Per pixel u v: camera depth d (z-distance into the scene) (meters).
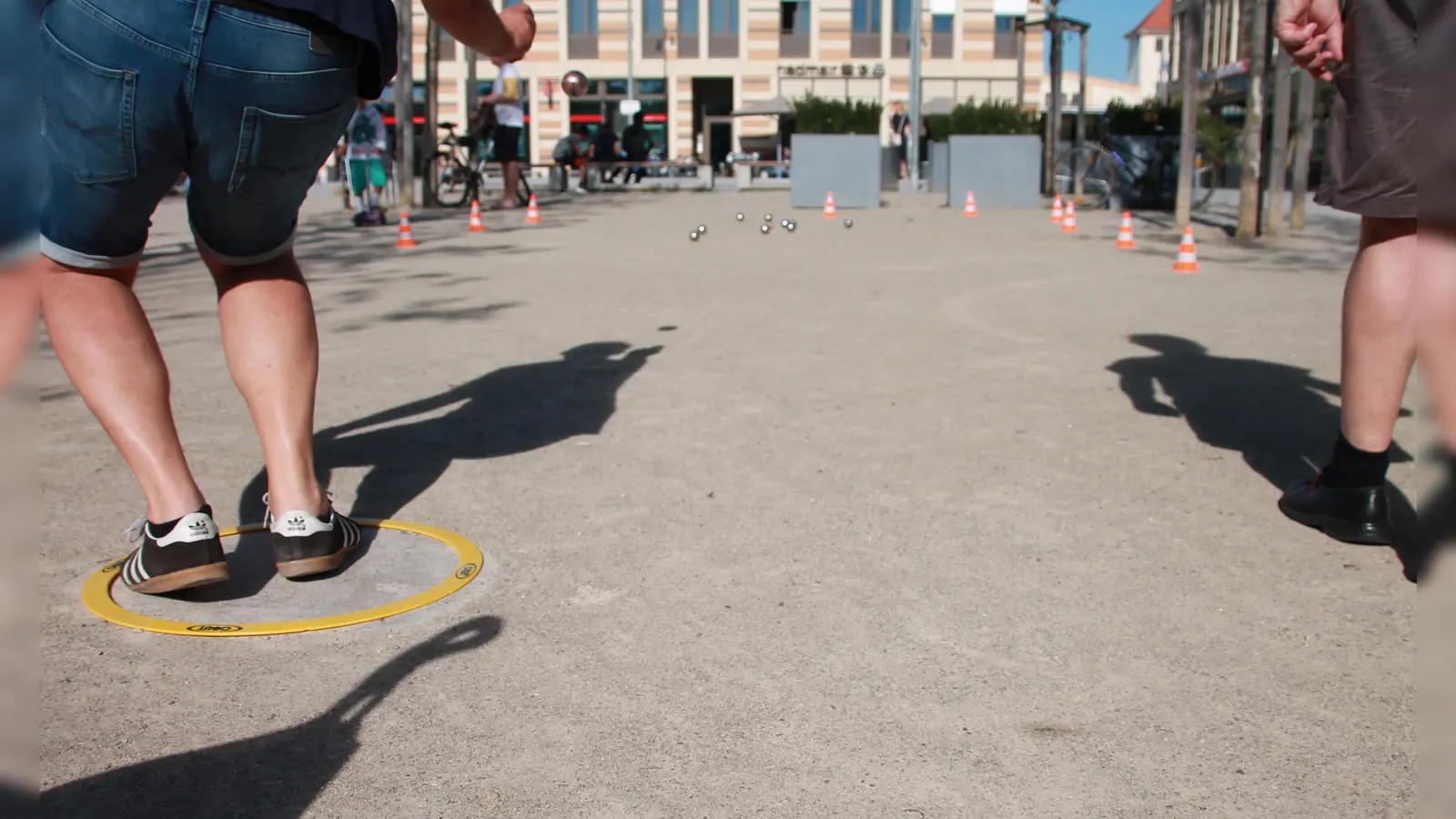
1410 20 3.09
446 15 3.38
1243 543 3.56
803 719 2.50
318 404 5.39
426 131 20.11
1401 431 4.78
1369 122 3.19
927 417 5.12
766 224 14.59
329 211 19.23
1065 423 5.01
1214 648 2.84
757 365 6.23
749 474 4.29
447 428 4.96
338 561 3.29
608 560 3.43
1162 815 2.14
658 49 42.00
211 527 3.10
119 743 2.39
